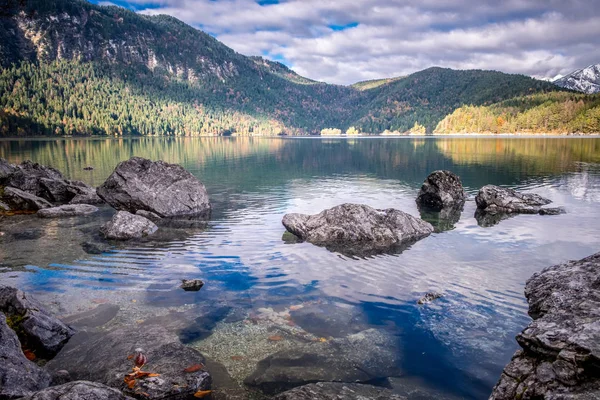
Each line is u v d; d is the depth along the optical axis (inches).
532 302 338.3
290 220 644.1
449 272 440.1
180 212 785.6
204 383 243.0
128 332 305.6
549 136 5767.7
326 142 4798.2
